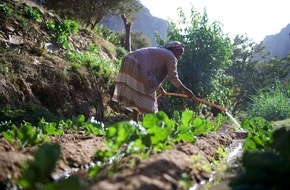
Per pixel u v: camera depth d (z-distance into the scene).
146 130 3.42
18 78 9.07
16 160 2.60
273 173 1.84
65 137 4.28
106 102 11.98
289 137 2.09
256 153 1.96
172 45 5.60
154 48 5.43
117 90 5.46
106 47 16.66
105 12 19.14
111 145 2.92
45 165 1.91
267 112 11.33
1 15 11.27
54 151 1.95
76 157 3.20
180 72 10.72
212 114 14.17
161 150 3.02
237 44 22.42
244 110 20.61
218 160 3.62
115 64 15.70
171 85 10.80
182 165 2.55
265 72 22.02
